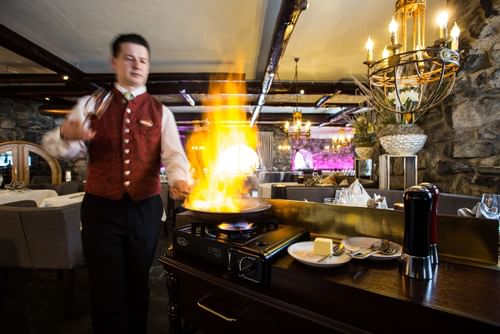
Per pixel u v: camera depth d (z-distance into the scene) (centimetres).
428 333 54
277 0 212
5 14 231
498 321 48
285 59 341
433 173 189
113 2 215
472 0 159
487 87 152
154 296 194
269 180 822
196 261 92
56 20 241
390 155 156
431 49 85
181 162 117
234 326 87
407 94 127
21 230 167
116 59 109
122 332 111
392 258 74
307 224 104
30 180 496
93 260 107
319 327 63
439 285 63
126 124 108
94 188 107
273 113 764
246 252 77
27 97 485
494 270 70
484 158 153
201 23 248
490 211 91
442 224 79
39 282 213
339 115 680
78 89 436
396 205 100
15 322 162
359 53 322
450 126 172
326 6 221
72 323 161
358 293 62
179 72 384
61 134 93
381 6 220
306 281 69
